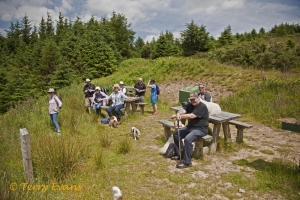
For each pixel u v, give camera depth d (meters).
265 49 24.84
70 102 9.98
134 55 47.56
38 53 35.62
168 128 6.11
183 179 4.10
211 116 5.46
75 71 29.78
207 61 17.09
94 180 4.08
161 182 4.05
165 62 18.80
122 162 4.86
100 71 29.64
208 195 3.65
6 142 5.67
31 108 8.88
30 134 6.39
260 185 3.88
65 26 60.91
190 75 15.69
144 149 5.66
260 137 6.64
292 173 4.10
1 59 39.88
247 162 4.80
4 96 20.77
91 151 5.39
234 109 9.34
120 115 8.44
